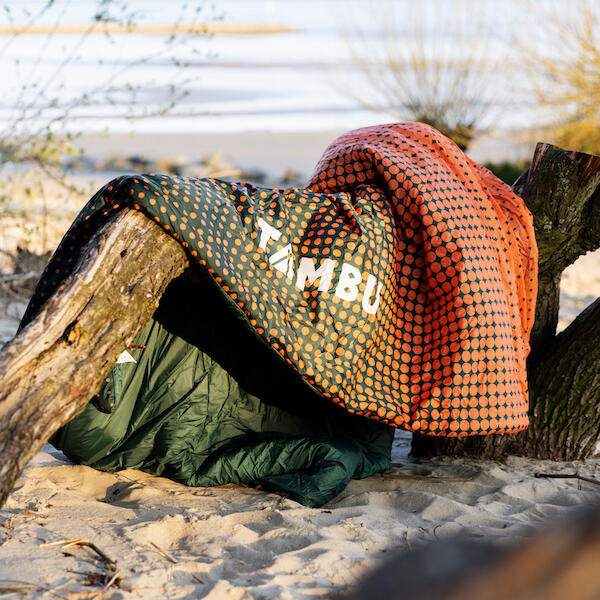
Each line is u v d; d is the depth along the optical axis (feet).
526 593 2.64
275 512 9.94
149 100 65.31
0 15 24.76
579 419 13.14
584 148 45.37
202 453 11.44
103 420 11.09
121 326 8.66
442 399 10.48
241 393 11.64
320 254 10.47
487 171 12.77
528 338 12.21
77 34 101.14
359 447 11.87
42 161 24.13
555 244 13.03
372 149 11.49
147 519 9.71
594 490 11.71
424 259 11.06
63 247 10.06
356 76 77.30
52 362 8.02
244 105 74.13
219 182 10.59
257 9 164.86
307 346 10.07
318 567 8.34
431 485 11.84
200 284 10.41
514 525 9.98
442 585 2.74
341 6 127.03
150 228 9.39
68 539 8.72
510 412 10.65
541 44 46.03
